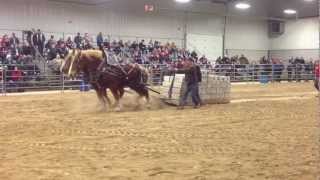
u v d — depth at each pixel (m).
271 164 8.09
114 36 36.22
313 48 46.00
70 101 19.92
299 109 17.66
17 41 28.75
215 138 10.85
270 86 33.03
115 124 13.20
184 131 11.91
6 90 25.27
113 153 9.05
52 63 27.80
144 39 37.91
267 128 12.52
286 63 42.81
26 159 8.47
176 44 40.00
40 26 32.47
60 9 33.38
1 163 8.12
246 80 37.72
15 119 14.31
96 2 35.00
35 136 11.09
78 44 30.72
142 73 17.08
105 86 16.38
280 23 48.28
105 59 16.09
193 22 41.06
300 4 42.12
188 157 8.70
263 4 41.69
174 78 18.14
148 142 10.30
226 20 44.16
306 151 9.27
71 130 12.05
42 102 19.62
